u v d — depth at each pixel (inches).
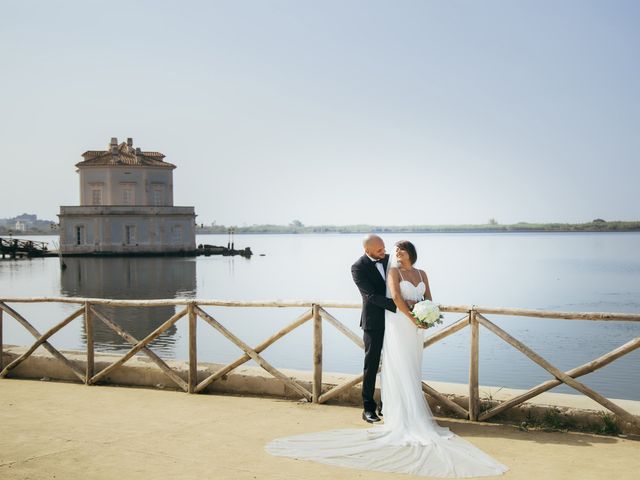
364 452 217.0
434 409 268.2
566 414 245.4
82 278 2128.4
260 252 5359.3
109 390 315.6
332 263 3378.4
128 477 195.2
